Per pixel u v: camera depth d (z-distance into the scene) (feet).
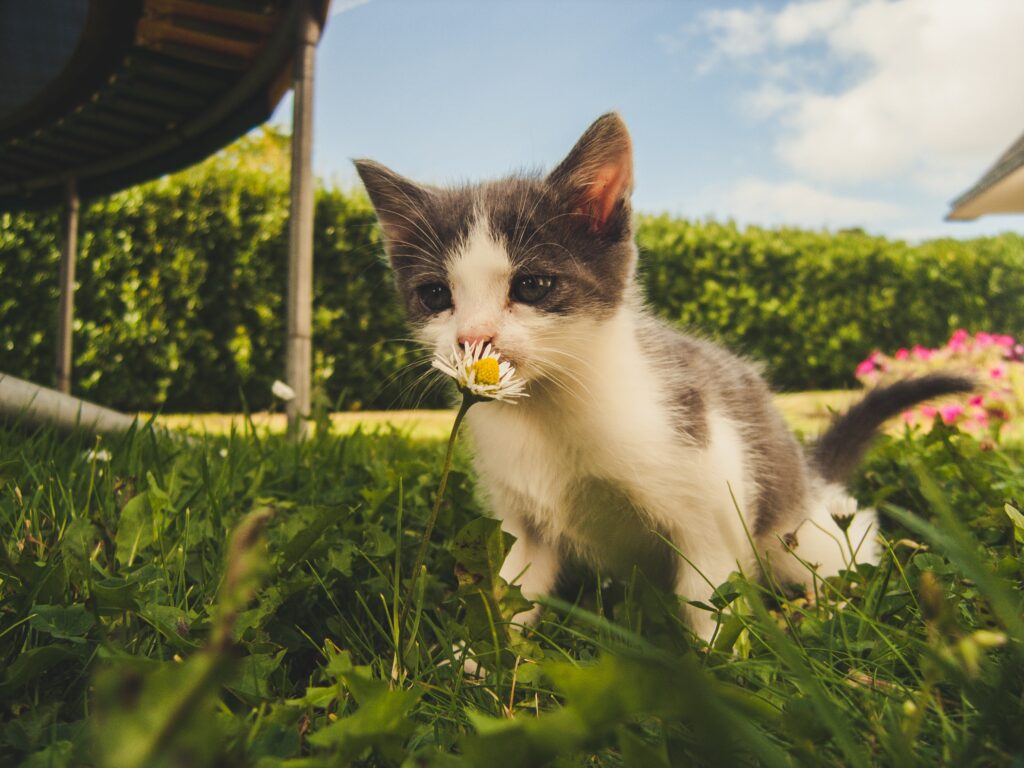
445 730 0.37
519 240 0.68
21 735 0.34
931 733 0.34
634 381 0.67
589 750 0.32
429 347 0.72
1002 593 0.30
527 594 0.67
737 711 0.28
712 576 0.65
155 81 1.43
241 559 0.22
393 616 0.50
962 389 0.90
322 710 0.39
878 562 0.74
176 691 0.21
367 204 3.02
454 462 0.92
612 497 0.67
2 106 1.54
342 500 0.80
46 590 0.45
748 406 0.76
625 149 0.70
